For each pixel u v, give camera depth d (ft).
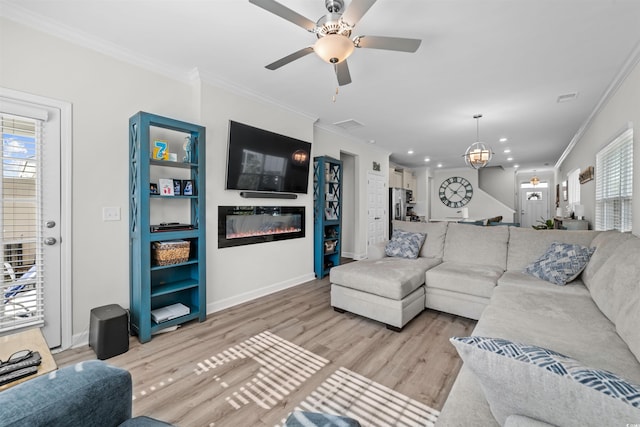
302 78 9.87
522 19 6.73
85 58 7.53
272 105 11.88
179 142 9.43
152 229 7.98
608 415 1.72
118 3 6.28
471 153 14.24
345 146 17.57
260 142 11.00
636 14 6.49
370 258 12.08
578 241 8.82
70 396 2.69
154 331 7.86
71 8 6.43
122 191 8.19
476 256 10.53
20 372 3.90
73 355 6.93
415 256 11.32
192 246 9.53
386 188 22.30
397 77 9.73
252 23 6.98
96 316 6.98
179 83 9.45
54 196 7.06
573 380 1.86
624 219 10.21
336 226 15.76
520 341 4.59
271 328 8.54
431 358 6.84
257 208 11.40
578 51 8.09
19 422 2.36
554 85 10.30
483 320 5.60
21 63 6.60
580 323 5.22
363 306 8.94
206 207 9.70
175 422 4.84
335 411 5.10
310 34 7.41
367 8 5.17
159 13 6.61
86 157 7.54
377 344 7.54
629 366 3.76
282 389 5.71
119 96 8.13
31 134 6.75
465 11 6.48
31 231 6.72
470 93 11.05
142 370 6.35
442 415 2.97
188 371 6.31
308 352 7.13
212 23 6.98
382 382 5.92
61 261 7.16
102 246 7.82
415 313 9.01
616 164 10.93
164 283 9.09
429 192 32.48
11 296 6.51
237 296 10.65
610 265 5.86
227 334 8.14
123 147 8.21
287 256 12.71
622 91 9.70
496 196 32.04
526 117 13.83
